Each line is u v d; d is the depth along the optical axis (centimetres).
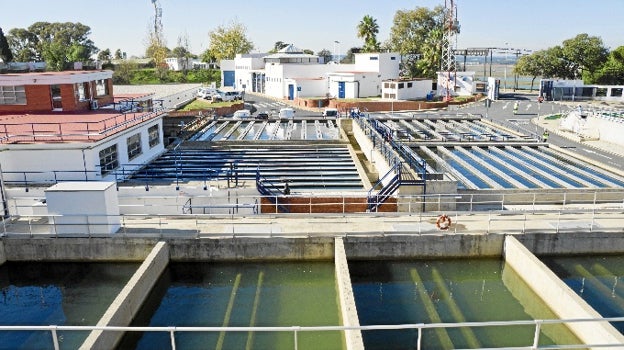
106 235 1645
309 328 898
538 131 4269
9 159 2058
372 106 6031
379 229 1714
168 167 2644
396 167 2092
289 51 9244
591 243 1688
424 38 9500
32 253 1656
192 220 1805
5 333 1344
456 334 1332
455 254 1683
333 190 2331
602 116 3856
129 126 2447
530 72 8644
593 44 8188
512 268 1628
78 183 1702
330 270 1675
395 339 1305
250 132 3856
